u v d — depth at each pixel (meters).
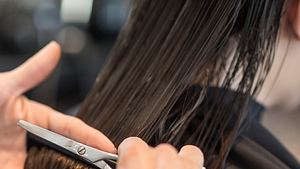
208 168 0.50
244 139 0.54
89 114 0.54
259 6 0.48
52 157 0.49
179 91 0.48
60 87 1.83
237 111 0.50
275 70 0.58
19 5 1.90
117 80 0.54
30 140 0.53
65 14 1.94
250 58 0.50
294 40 0.55
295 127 0.65
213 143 0.50
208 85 0.50
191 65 0.49
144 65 0.52
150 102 0.49
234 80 0.50
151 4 0.53
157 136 0.49
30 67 0.53
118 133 0.50
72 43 1.93
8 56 1.86
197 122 0.50
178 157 0.43
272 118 0.64
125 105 0.51
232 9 0.47
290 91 0.60
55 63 0.54
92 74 1.93
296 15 0.52
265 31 0.49
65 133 0.49
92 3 1.98
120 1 1.99
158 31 0.52
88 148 0.47
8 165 0.53
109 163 0.46
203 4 0.48
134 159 0.42
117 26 2.01
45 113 0.52
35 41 1.89
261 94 0.60
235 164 0.52
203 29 0.48
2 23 1.87
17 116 0.52
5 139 0.53
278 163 0.52
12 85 0.53
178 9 0.51
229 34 0.48
